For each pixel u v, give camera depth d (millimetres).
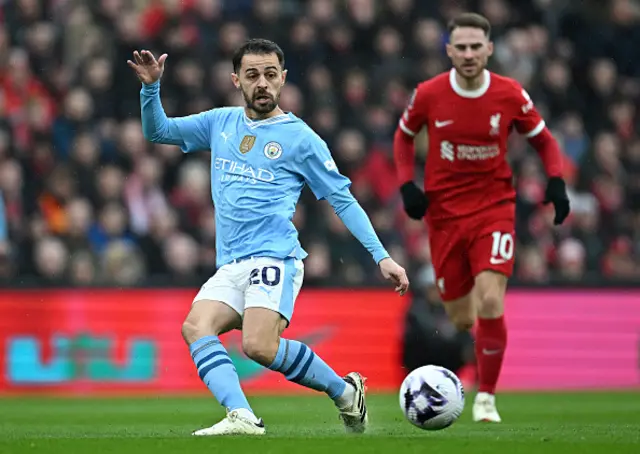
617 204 59406
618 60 65938
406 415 21875
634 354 52094
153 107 22656
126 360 47312
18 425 28531
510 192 30297
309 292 49156
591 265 56312
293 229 21969
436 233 30906
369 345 49375
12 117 52969
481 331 29281
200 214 52750
